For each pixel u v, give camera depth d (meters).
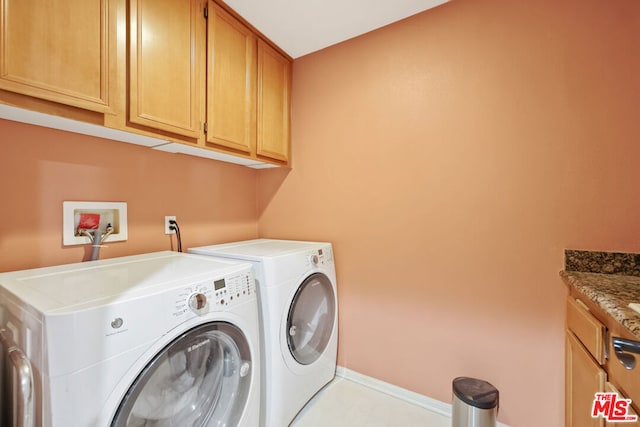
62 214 1.20
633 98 1.16
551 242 1.31
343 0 1.49
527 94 1.35
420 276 1.62
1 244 1.06
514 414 1.39
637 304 0.77
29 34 0.86
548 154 1.31
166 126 1.23
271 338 1.29
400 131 1.67
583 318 1.04
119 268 1.11
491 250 1.44
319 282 1.67
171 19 1.24
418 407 1.60
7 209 1.07
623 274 1.18
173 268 1.11
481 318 1.47
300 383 1.47
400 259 1.68
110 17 1.04
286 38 1.82
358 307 1.83
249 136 1.69
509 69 1.39
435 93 1.57
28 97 0.88
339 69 1.88
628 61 1.17
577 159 1.25
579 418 1.07
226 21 1.52
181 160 1.68
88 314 0.68
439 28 1.56
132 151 1.44
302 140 2.04
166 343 0.83
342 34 1.79
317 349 1.66
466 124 1.49
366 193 1.79
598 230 1.22
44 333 0.64
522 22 1.36
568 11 1.27
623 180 1.18
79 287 0.84
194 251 1.58
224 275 1.05
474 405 1.24
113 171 1.37
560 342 1.29
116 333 0.72
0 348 0.86
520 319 1.38
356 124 1.82
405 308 1.67
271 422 1.30
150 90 1.17
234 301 1.05
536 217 1.34
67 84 0.94
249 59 1.67
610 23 1.20
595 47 1.22
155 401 0.86
